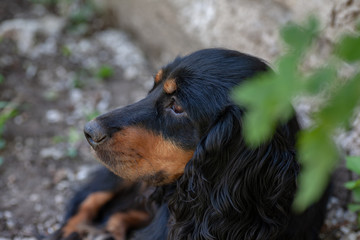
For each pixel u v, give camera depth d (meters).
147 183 2.32
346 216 2.75
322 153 0.76
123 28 5.52
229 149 1.99
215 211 2.04
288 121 2.04
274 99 0.76
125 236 2.96
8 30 5.12
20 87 4.50
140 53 5.19
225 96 1.99
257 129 0.78
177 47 4.57
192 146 2.11
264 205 2.04
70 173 3.56
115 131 2.11
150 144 2.15
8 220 3.09
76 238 2.90
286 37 0.83
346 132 2.85
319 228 2.54
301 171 1.99
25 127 4.01
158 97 2.19
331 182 2.66
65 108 4.30
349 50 0.74
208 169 2.03
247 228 2.07
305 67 3.24
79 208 3.01
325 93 0.95
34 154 3.72
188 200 2.11
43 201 3.28
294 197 2.07
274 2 3.73
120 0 5.32
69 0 5.72
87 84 4.66
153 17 4.83
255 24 3.76
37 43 5.13
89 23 5.63
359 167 2.18
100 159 2.19
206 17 4.19
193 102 2.04
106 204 3.05
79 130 4.03
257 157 1.95
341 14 2.92
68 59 5.00
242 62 2.08
